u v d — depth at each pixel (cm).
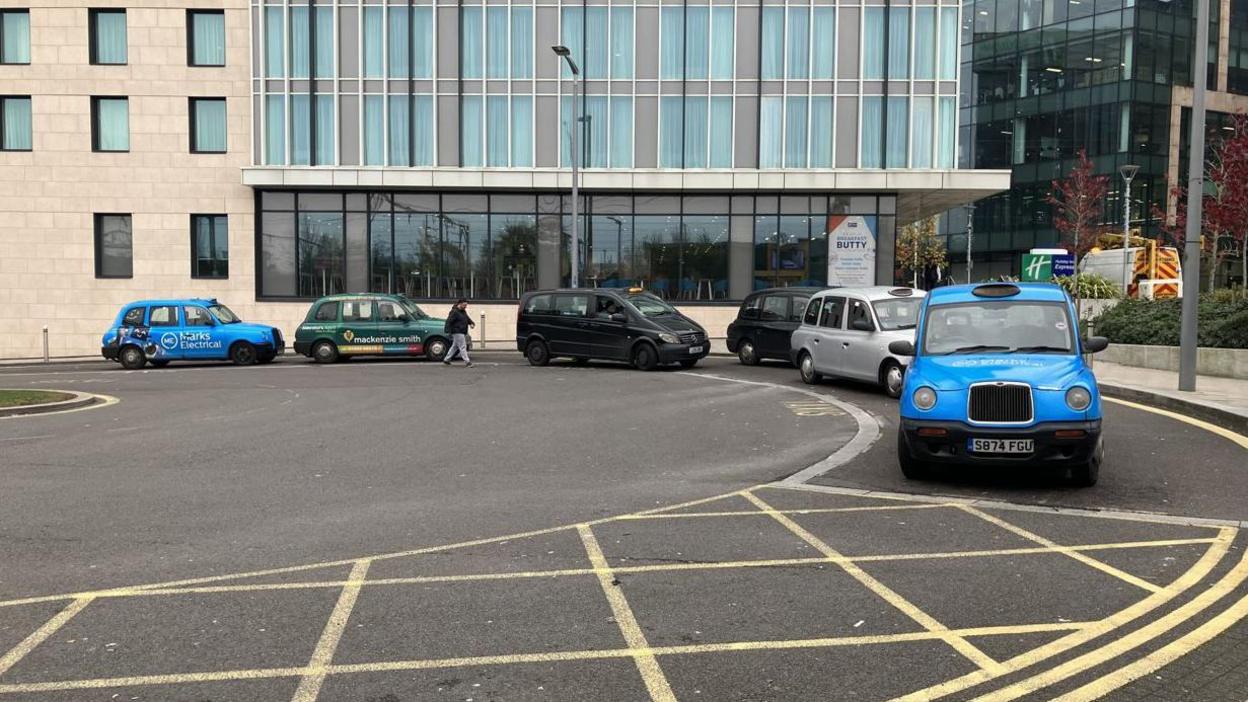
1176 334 1820
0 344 3209
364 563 596
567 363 2339
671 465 947
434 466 944
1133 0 4994
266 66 3094
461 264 3155
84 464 961
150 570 582
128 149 3188
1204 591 529
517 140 3088
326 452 1030
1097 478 831
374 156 3097
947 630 472
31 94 3169
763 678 413
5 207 3191
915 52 3002
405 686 405
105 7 3156
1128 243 3184
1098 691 398
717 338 3088
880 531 673
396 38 3086
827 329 1678
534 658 437
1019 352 857
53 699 393
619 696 394
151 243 3180
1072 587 540
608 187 3027
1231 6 5288
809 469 920
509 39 3073
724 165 3058
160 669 424
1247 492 789
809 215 3086
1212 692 396
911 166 3009
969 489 819
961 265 6081
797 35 3036
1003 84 5675
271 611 504
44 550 629
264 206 3169
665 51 3062
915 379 831
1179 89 5131
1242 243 3294
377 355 2456
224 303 3172
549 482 861
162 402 1555
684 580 559
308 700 391
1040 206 5459
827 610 504
